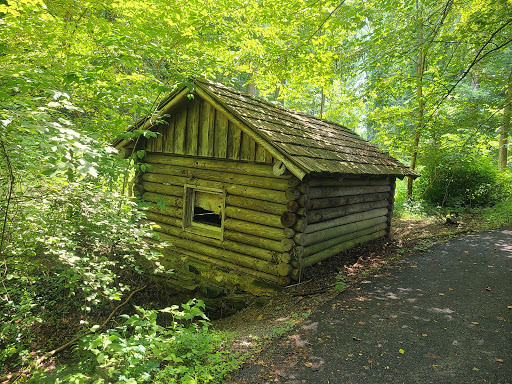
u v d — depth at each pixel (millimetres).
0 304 5367
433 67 11477
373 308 5121
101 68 5203
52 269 5723
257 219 6582
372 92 10867
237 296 6305
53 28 6230
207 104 7074
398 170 9398
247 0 8133
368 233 9008
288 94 12836
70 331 5801
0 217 3965
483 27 6453
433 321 4664
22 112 3223
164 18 7570
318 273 6738
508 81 8469
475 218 12203
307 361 3768
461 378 3424
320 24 7664
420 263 7414
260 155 6312
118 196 4742
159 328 3891
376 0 7270
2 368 4648
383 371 3564
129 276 7379
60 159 2836
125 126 7406
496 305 5141
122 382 3203
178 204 7848
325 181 6781
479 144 13086
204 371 3432
